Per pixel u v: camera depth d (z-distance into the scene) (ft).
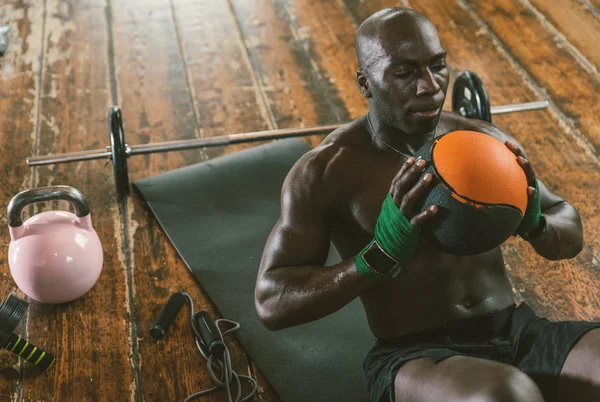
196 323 7.11
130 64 11.63
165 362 6.89
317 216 5.14
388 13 4.87
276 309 4.99
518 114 10.27
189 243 8.23
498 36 12.12
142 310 7.46
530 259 7.93
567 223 5.41
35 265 7.16
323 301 4.86
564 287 7.56
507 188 4.36
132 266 8.00
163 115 10.52
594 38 12.00
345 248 5.34
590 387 4.65
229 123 10.36
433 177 4.37
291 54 11.90
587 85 10.89
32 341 7.11
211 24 12.70
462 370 4.44
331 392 6.48
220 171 9.29
